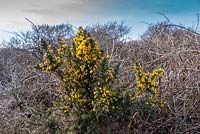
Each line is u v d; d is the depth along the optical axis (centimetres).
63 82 359
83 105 350
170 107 381
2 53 729
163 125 376
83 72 347
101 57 351
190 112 384
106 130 357
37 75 508
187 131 368
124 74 435
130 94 350
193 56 429
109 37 605
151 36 543
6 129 443
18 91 514
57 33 666
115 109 342
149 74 351
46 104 486
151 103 355
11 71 588
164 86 401
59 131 361
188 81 399
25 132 427
